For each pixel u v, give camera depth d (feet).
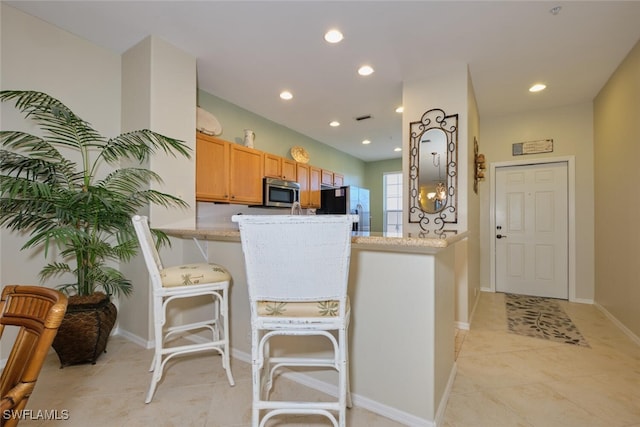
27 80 7.35
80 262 7.45
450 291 6.32
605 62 9.41
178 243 8.79
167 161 8.39
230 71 10.06
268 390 5.55
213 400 5.77
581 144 12.79
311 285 4.09
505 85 11.05
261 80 10.70
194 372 6.80
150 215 8.05
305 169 16.44
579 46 8.52
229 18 7.41
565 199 13.26
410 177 10.40
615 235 10.23
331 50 8.80
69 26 7.77
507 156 14.20
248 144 12.88
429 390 4.95
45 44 7.63
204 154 10.63
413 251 5.06
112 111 8.83
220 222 12.84
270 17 7.37
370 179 24.17
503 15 7.19
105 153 7.88
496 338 8.90
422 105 10.28
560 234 13.35
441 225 9.91
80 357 7.02
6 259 7.08
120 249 7.62
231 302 7.61
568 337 8.97
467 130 9.56
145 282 8.20
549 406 5.62
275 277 4.11
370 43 8.42
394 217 23.29
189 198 8.96
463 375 6.74
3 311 3.20
